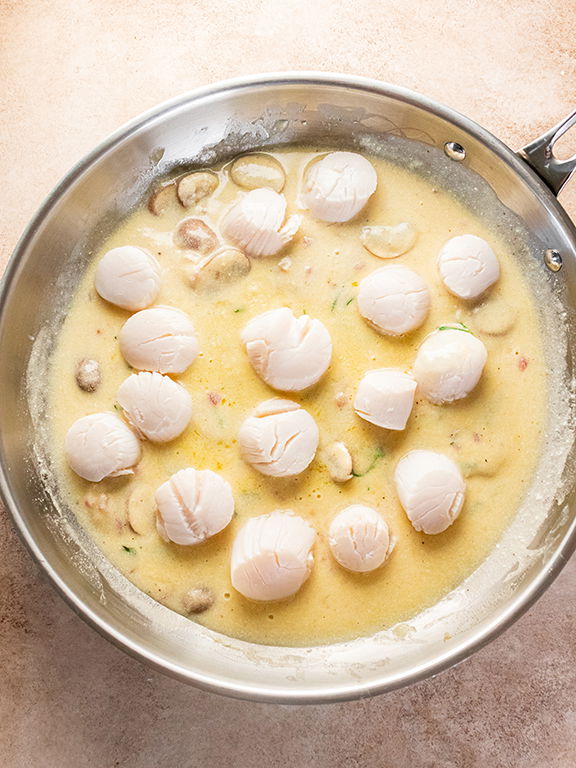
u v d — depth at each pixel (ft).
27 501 1.32
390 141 1.40
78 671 1.43
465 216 1.40
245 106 1.35
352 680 1.29
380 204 1.39
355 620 1.33
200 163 1.40
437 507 1.30
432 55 1.52
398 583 1.34
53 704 1.42
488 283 1.36
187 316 1.35
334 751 1.42
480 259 1.34
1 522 1.43
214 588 1.33
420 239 1.39
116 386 1.36
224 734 1.42
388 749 1.43
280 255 1.37
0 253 1.48
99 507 1.35
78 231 1.37
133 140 1.33
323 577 1.33
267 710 1.43
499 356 1.38
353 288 1.36
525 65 1.53
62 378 1.37
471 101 1.52
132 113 1.51
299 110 1.37
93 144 1.50
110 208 1.38
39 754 1.42
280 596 1.30
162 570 1.34
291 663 1.33
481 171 1.36
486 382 1.37
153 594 1.34
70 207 1.33
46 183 1.49
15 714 1.42
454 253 1.34
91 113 1.51
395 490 1.33
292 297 1.36
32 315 1.35
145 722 1.42
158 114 1.31
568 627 1.45
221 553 1.33
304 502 1.33
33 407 1.37
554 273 1.36
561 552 1.26
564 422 1.37
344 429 1.34
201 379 1.34
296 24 1.52
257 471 1.33
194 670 1.24
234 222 1.35
